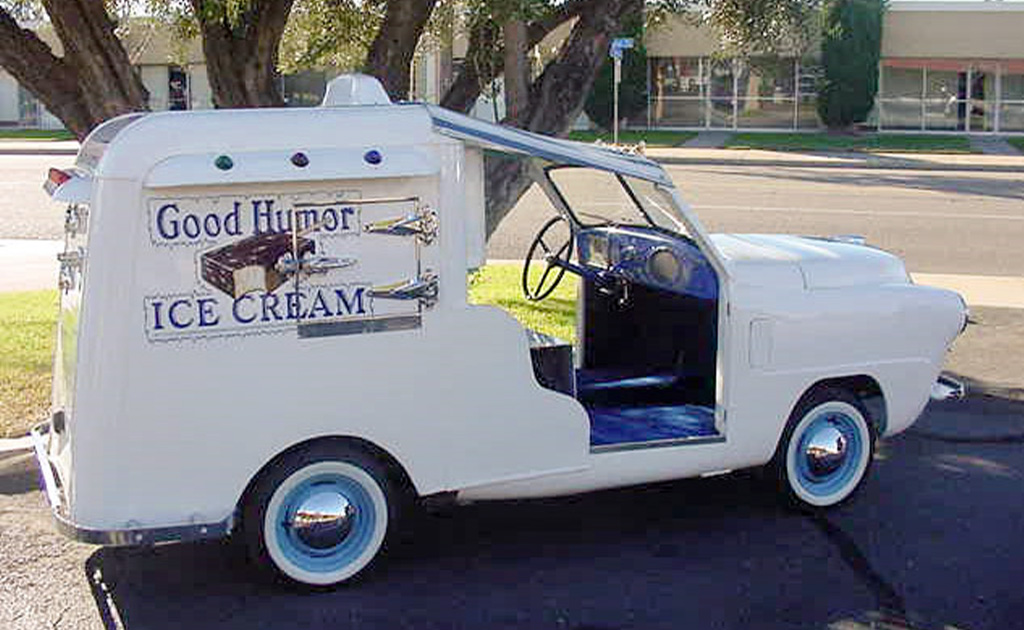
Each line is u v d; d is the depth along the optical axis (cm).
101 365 445
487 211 820
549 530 568
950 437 729
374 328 476
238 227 456
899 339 589
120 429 448
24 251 1459
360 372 476
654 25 1000
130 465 450
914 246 1527
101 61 779
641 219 620
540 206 1908
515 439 506
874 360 584
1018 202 2041
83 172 480
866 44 3809
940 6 3881
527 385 504
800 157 3019
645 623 468
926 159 2977
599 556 536
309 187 464
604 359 662
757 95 4019
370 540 496
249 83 827
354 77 516
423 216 479
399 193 475
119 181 443
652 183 534
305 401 470
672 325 630
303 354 468
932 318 598
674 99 4056
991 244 1547
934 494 623
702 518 584
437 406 490
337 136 468
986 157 3038
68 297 496
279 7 812
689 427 566
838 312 570
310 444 478
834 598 492
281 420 468
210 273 454
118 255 443
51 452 518
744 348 550
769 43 1021
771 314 554
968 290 1211
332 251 468
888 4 3891
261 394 464
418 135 477
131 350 446
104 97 784
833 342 571
